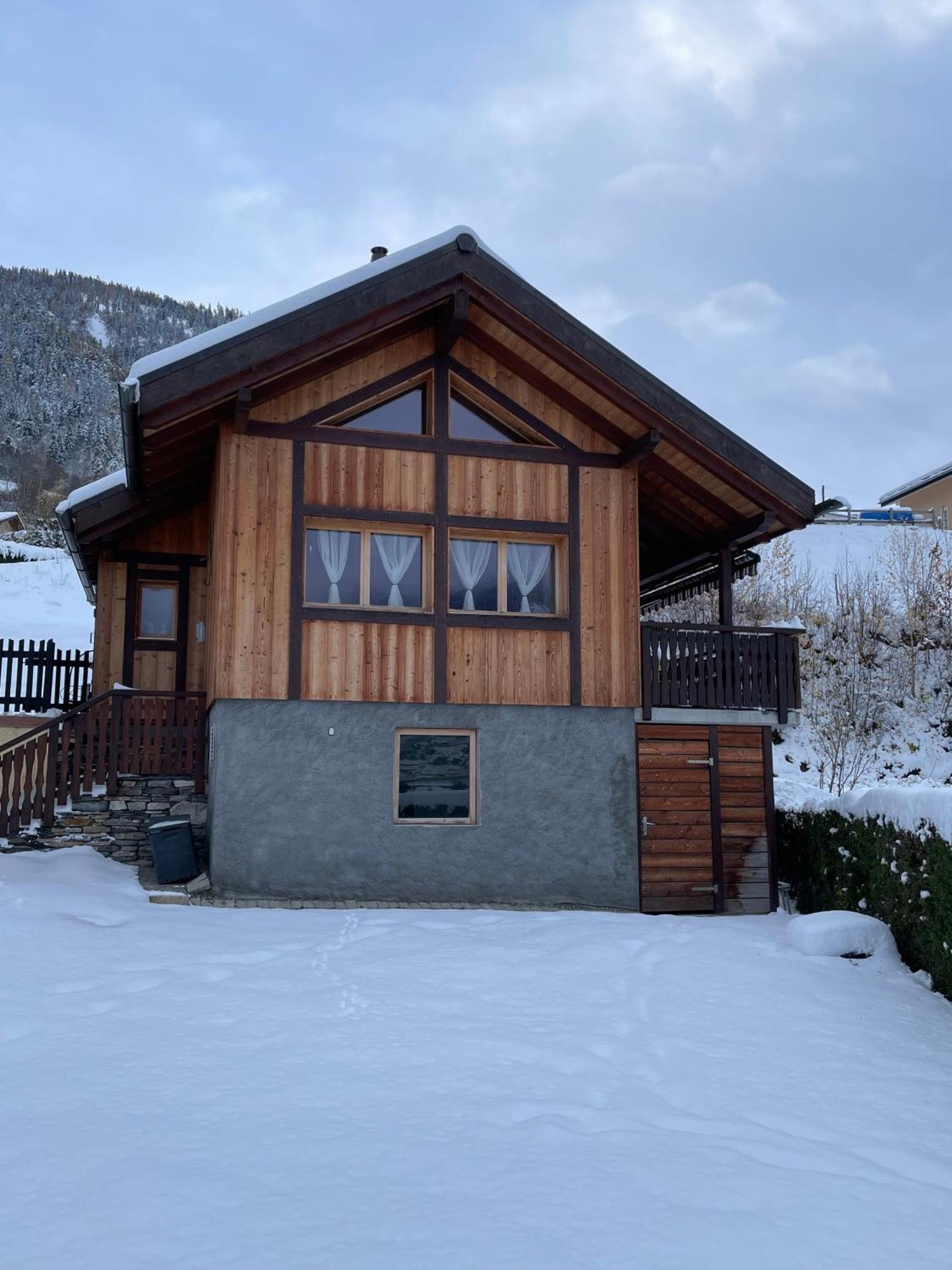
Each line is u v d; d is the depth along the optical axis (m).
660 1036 6.79
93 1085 5.41
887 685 25.03
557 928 9.73
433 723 11.36
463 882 11.22
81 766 11.86
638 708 11.95
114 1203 4.14
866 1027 7.41
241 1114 5.10
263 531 11.07
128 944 8.20
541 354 11.59
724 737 12.24
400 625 11.41
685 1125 5.29
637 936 9.51
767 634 12.56
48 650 16.38
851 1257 3.95
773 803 12.30
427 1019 6.84
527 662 11.72
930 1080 6.37
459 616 11.59
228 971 7.70
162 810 11.86
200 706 12.10
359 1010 6.96
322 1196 4.23
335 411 11.45
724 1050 6.61
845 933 9.37
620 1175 4.56
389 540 11.63
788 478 11.95
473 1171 4.53
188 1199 4.18
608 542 12.14
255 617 10.95
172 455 11.59
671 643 12.20
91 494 12.91
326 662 11.13
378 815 11.08
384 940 8.94
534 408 12.10
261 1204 4.15
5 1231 3.91
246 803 10.75
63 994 6.86
